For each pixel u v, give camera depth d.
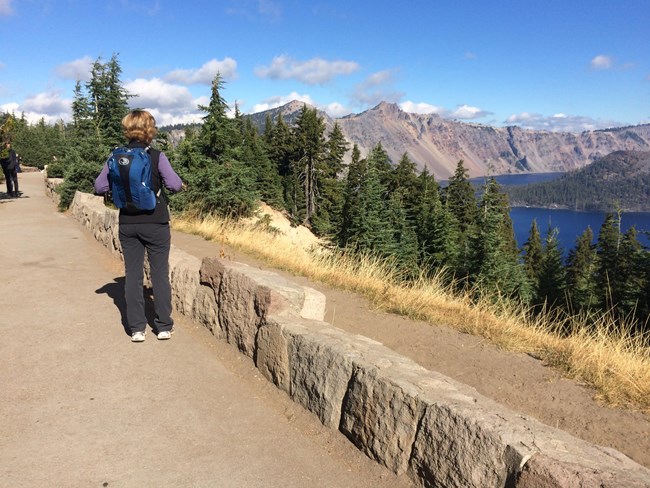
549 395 3.68
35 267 7.47
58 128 57.28
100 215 9.71
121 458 2.78
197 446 2.95
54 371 3.86
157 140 16.19
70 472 2.63
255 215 15.74
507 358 4.48
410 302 6.29
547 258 21.31
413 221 20.70
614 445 2.97
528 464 2.02
